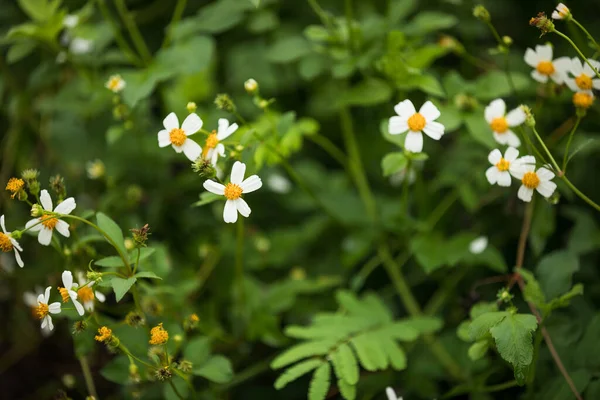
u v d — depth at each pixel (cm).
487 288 125
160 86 132
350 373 115
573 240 123
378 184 135
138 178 132
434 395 122
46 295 111
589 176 127
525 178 113
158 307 119
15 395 131
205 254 129
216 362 117
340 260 131
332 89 136
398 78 122
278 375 127
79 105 130
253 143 120
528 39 135
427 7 136
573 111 128
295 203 132
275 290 126
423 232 125
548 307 114
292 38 128
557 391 116
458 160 129
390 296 130
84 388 129
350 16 124
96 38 127
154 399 120
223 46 138
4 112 137
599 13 134
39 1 124
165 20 139
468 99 121
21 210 133
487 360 121
